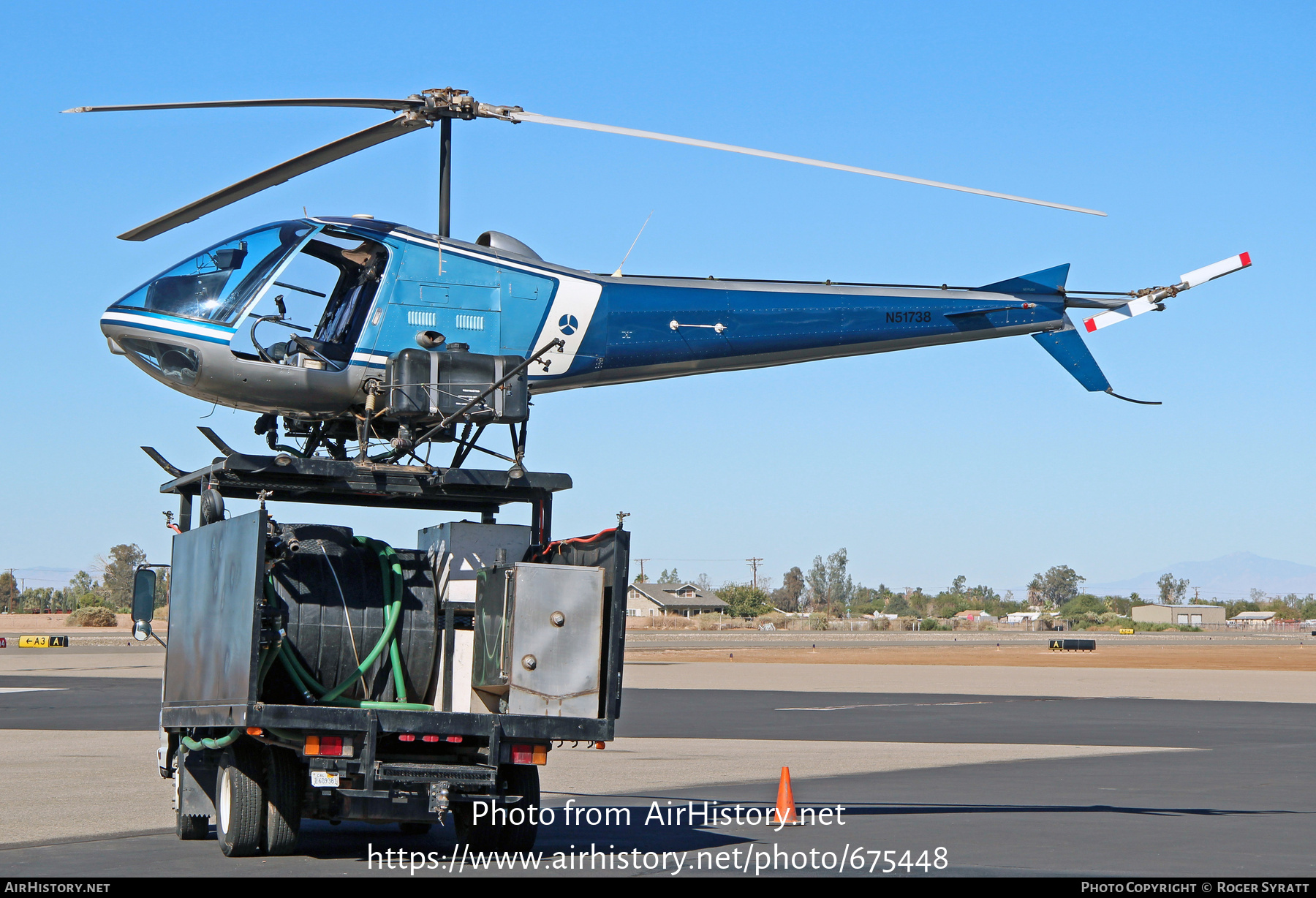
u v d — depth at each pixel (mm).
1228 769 18891
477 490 11555
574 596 10305
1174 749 22344
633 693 40406
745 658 73375
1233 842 11664
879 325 16203
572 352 14594
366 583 10867
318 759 9695
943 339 16734
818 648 93938
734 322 15461
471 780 9898
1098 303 17516
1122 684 45750
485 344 14008
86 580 197500
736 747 22672
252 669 9492
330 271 13758
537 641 10164
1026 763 19672
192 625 11031
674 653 81250
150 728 26547
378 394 13242
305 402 13461
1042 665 64438
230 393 13422
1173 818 13367
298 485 11148
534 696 10109
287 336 13445
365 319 13461
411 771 9797
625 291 14906
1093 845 11453
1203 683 46844
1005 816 13539
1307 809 14234
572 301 14516
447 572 11125
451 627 11031
